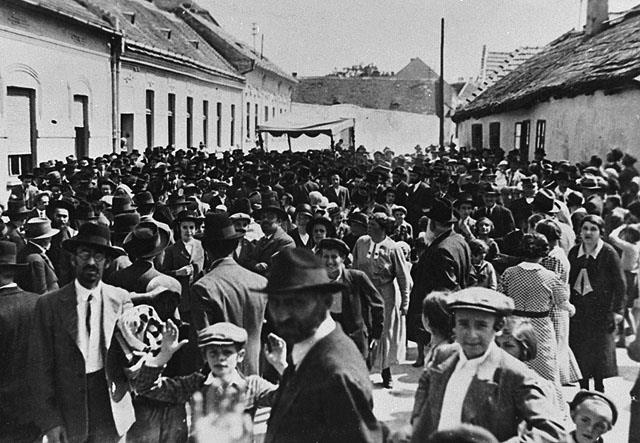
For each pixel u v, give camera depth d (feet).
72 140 54.54
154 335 12.65
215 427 11.48
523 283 16.39
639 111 34.63
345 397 7.78
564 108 46.78
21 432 12.96
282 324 8.34
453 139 93.81
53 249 21.70
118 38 61.82
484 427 9.16
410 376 20.75
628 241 22.57
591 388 19.16
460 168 47.06
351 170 47.32
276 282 8.26
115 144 62.59
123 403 12.47
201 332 11.73
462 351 9.77
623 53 39.55
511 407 9.25
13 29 45.11
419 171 42.22
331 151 74.33
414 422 9.90
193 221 19.75
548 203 24.50
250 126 110.22
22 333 13.02
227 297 13.58
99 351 12.44
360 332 17.26
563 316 16.87
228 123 100.32
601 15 57.88
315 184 38.09
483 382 9.37
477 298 9.69
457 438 9.09
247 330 13.82
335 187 38.11
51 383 12.37
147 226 15.60
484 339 9.59
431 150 72.43
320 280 8.25
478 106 70.08
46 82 50.11
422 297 19.31
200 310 13.41
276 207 21.03
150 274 15.11
